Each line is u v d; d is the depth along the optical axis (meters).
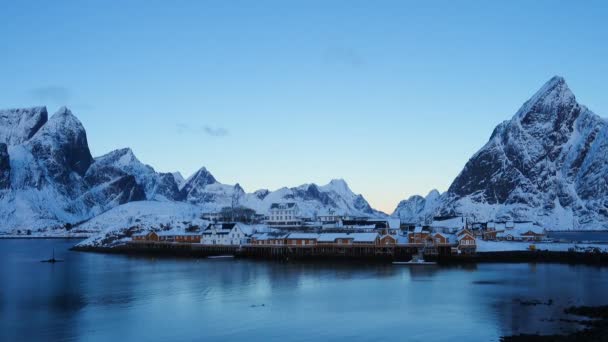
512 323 103.94
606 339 88.44
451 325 103.75
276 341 95.25
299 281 156.88
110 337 98.06
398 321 107.31
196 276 170.00
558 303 121.06
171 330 102.06
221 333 100.00
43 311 118.00
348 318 110.06
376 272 175.62
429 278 161.00
